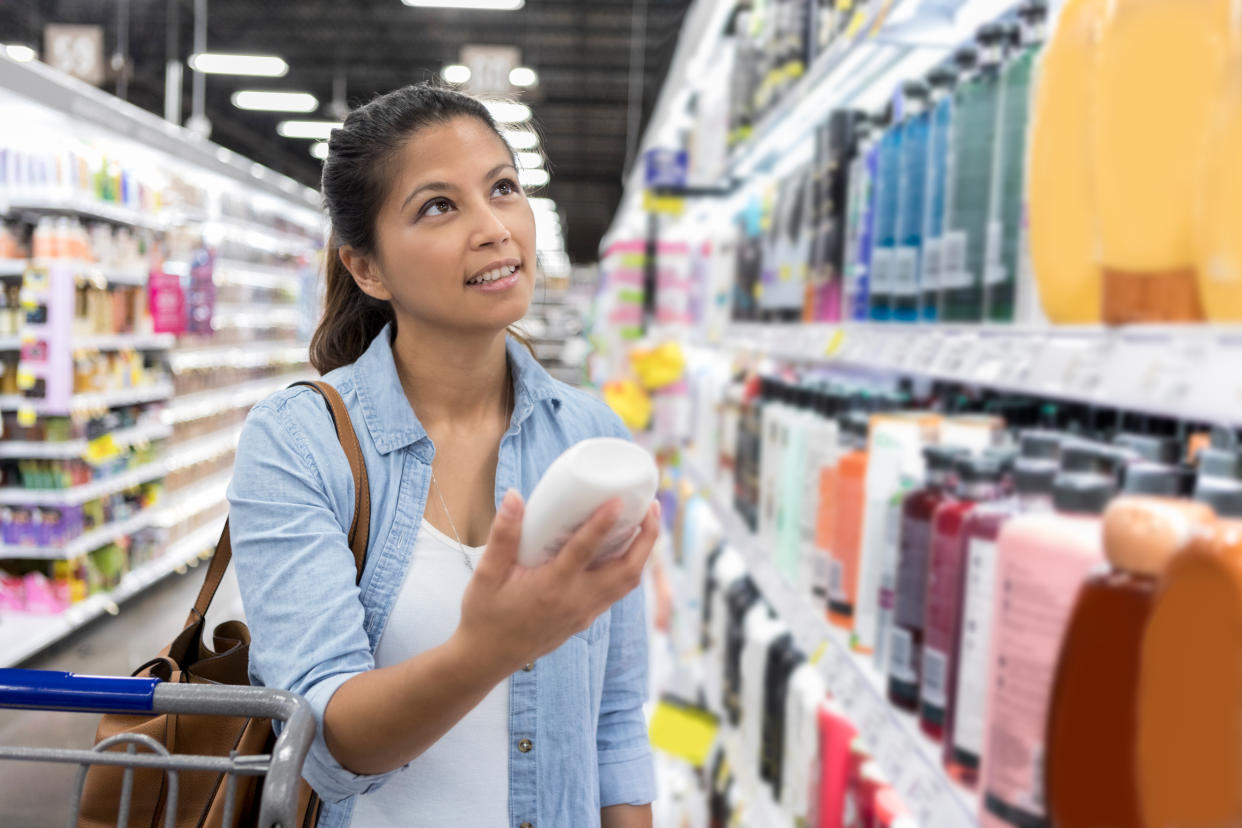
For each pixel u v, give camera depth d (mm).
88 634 5504
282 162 22531
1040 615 862
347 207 1067
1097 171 820
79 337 5434
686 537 3125
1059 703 820
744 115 2629
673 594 3406
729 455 2504
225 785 995
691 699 2619
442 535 1062
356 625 908
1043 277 933
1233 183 687
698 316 3641
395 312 1167
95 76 9641
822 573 1616
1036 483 990
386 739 797
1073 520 864
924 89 1445
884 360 1298
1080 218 887
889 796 1439
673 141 4727
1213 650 676
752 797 1995
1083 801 790
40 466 5352
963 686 1027
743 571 2494
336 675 868
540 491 725
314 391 1060
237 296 9125
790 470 1813
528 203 1084
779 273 2137
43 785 3406
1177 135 747
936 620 1110
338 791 901
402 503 1057
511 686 1064
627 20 15773
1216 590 675
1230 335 640
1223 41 708
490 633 734
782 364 2275
